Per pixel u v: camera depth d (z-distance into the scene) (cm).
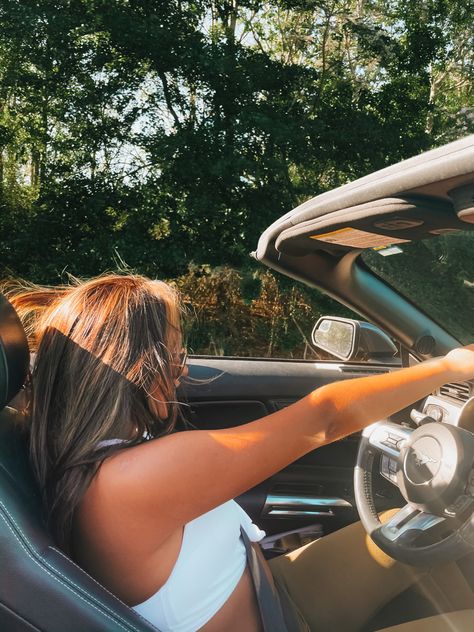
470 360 109
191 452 90
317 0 1278
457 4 1362
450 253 174
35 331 114
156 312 104
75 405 98
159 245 1095
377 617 175
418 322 207
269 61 1214
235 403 248
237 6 1308
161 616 100
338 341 252
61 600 87
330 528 255
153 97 1211
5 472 92
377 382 102
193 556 103
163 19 1194
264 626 110
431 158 110
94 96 1134
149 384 102
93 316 102
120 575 96
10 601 86
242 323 1107
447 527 156
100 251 1059
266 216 1116
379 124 1226
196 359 257
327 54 1404
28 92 1163
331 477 255
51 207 1113
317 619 159
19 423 112
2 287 131
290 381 255
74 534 96
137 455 92
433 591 178
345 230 151
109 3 1120
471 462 152
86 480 93
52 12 1095
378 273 199
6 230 1131
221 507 110
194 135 1102
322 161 1186
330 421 98
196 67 1138
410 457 163
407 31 1399
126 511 91
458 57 1537
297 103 1212
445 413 190
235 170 1080
